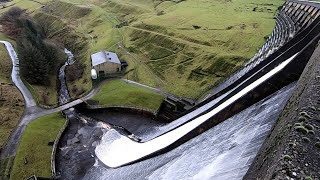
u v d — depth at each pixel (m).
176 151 44.78
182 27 128.75
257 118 32.28
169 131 57.44
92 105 81.06
